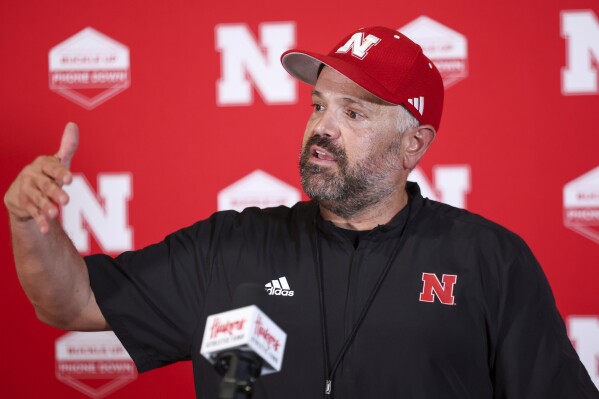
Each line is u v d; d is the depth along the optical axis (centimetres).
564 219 1037
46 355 1085
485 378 602
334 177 609
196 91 1069
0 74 1070
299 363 597
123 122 1072
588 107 1031
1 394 1085
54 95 1071
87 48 1070
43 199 468
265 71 1065
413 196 663
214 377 612
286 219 661
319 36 1057
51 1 1069
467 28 1042
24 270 577
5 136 1071
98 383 1088
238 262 636
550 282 1041
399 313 598
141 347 638
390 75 623
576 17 1029
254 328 390
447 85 1047
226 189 1073
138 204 1076
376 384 584
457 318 596
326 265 623
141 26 1070
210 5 1065
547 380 588
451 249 622
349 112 617
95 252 1076
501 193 1042
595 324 1038
